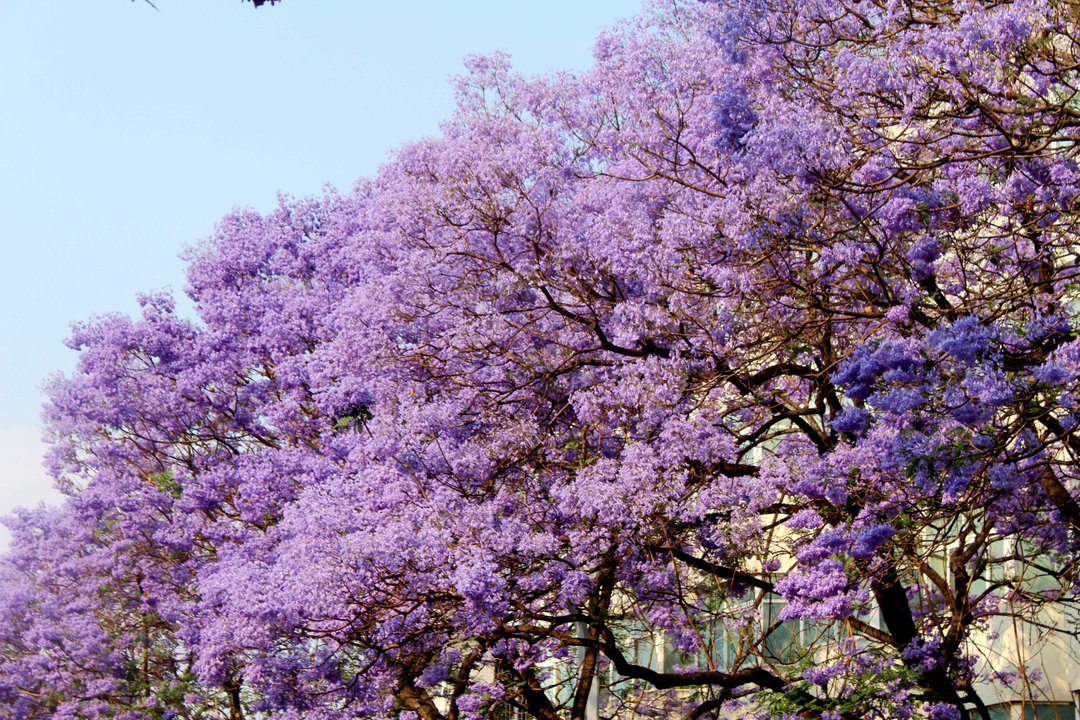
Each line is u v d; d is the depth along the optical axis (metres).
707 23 13.47
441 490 16.05
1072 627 19.06
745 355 14.77
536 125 17.11
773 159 11.96
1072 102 12.96
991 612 15.52
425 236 17.19
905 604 15.16
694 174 15.48
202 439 23.05
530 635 16.09
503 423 16.67
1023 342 11.05
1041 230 11.83
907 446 10.90
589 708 17.67
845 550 12.59
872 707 14.31
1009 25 10.82
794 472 14.64
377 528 15.97
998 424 11.23
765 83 13.16
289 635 17.03
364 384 18.41
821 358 14.84
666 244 14.30
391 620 15.72
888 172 12.20
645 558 15.67
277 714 18.00
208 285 23.09
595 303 15.95
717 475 15.34
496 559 15.44
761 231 12.65
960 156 12.05
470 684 18.42
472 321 16.69
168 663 25.89
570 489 15.08
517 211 16.41
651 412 15.02
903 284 12.79
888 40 12.12
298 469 19.89
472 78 17.25
